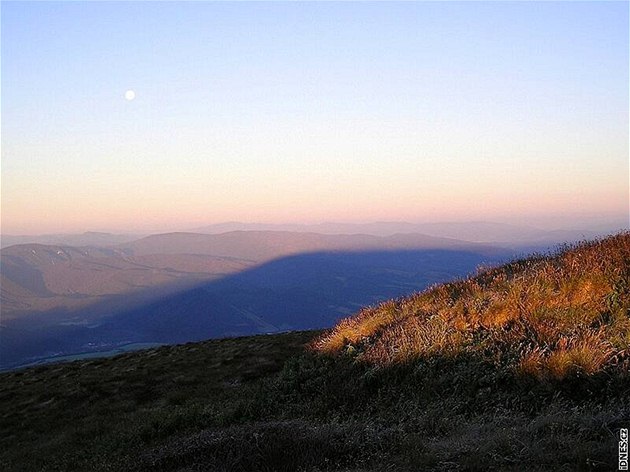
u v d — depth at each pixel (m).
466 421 8.38
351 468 7.37
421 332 12.42
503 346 10.62
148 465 9.58
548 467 6.11
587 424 6.95
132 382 20.62
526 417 8.02
